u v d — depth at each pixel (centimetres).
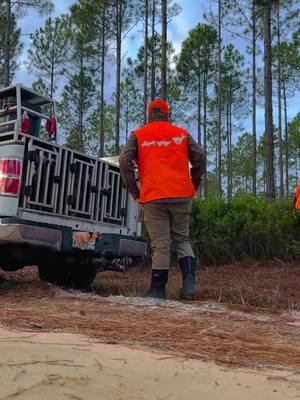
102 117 3070
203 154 538
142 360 246
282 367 253
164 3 1705
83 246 548
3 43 2292
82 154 584
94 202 599
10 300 490
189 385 210
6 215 502
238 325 371
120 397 187
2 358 232
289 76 3462
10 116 584
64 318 372
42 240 511
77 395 185
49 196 545
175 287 598
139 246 617
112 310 421
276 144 4634
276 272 845
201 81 3816
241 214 999
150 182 521
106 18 2781
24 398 179
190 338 313
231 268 911
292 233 983
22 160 513
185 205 526
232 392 205
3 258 593
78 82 3425
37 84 3281
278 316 422
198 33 3491
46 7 1980
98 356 247
